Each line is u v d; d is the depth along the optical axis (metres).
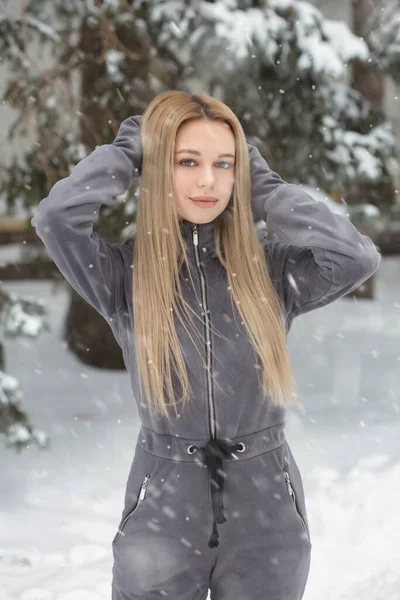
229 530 2.85
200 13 8.63
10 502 6.98
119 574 2.96
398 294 19.50
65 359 12.81
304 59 8.74
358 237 2.79
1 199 9.23
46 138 9.01
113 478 7.64
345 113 9.70
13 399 7.76
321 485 7.00
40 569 5.41
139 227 2.89
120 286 2.93
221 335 2.86
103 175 2.74
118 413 10.16
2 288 8.41
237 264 2.90
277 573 2.87
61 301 17.05
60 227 2.67
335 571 5.10
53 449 8.63
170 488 2.86
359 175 9.55
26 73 8.81
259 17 8.66
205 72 8.80
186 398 2.84
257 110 9.25
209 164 2.82
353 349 13.68
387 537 5.61
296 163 9.56
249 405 2.88
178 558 2.85
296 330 15.30
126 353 3.00
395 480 6.95
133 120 2.97
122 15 8.99
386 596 4.70
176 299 2.88
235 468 2.86
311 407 10.17
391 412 9.84
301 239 2.79
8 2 9.37
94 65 9.39
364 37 10.33
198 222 2.86
